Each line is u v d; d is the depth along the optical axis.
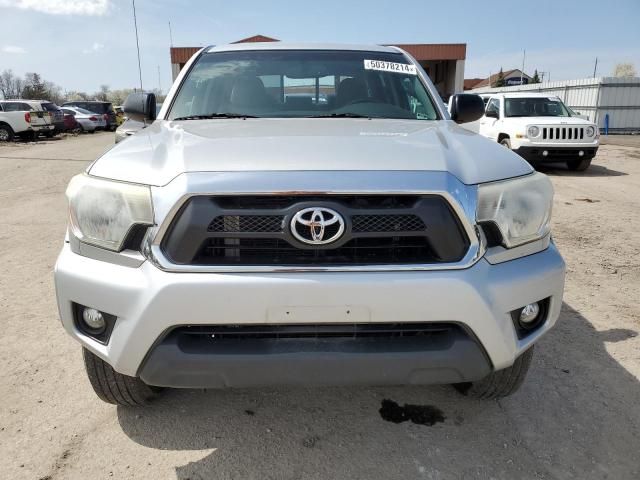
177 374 1.92
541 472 2.22
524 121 11.22
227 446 2.37
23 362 3.08
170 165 2.01
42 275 4.54
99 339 2.08
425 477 2.19
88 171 2.15
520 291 2.02
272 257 1.90
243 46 3.62
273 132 2.42
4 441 2.38
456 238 1.93
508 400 2.73
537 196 2.14
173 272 1.87
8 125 19.89
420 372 1.96
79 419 2.55
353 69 3.36
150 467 2.23
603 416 2.60
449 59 26.00
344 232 1.87
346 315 1.88
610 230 6.24
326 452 2.33
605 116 24.84
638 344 3.33
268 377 1.93
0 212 7.11
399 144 2.21
